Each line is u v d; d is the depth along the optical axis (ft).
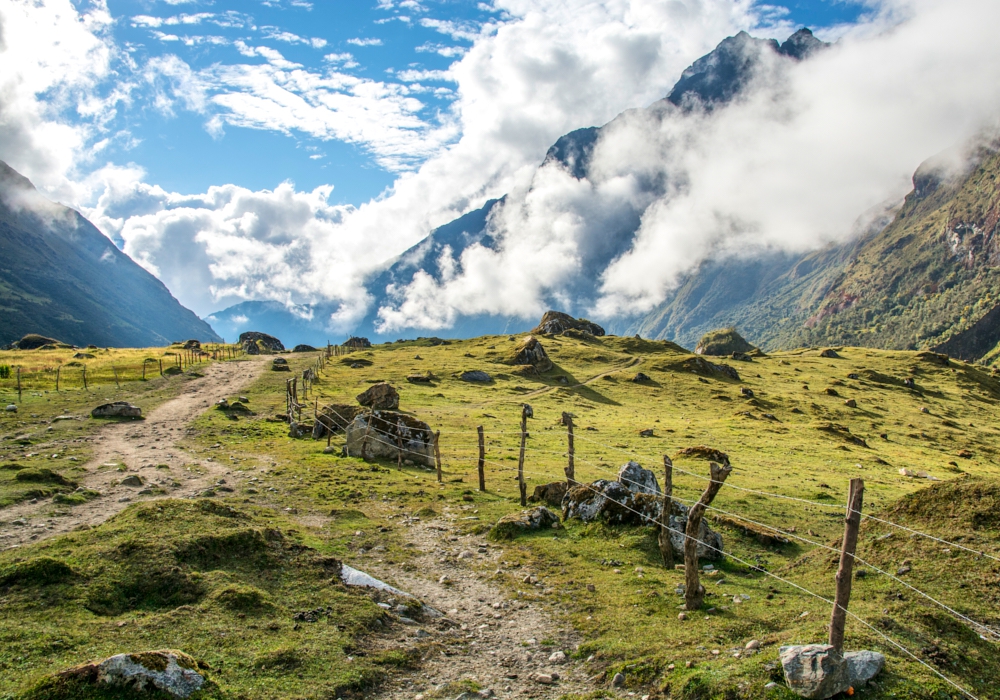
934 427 318.65
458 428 197.16
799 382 417.49
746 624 52.95
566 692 44.73
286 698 39.01
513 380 335.06
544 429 206.08
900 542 62.49
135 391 252.01
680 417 270.46
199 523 61.77
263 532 62.44
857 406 350.84
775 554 81.56
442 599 61.57
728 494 117.50
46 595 48.32
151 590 51.11
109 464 117.80
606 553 73.67
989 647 47.11
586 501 86.58
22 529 73.97
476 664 48.57
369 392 192.75
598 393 322.75
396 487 109.91
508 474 129.80
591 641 52.19
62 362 351.87
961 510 62.80
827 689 40.06
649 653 48.57
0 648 40.55
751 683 41.91
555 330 545.03
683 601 59.06
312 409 214.48
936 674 43.39
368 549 75.10
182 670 37.99
